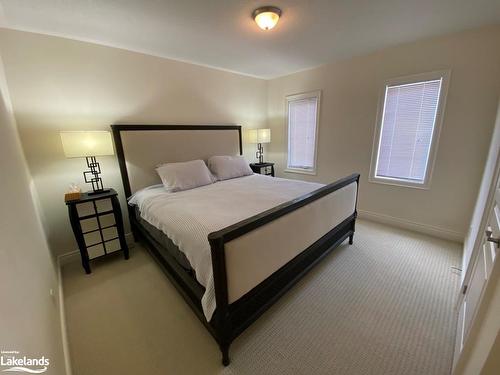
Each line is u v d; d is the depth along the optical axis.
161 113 2.93
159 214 1.92
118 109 2.58
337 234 2.33
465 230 2.56
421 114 2.67
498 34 2.11
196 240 1.43
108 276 2.18
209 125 3.44
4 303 0.62
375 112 2.99
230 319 1.26
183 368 1.31
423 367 1.27
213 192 2.42
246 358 1.35
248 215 1.71
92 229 2.23
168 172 2.62
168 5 1.73
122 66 2.56
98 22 1.95
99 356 1.39
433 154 2.63
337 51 2.79
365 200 3.31
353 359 1.33
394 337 1.46
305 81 3.65
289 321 1.60
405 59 2.64
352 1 1.73
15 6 1.65
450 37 2.34
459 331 1.39
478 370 0.81
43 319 1.02
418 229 2.90
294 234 1.66
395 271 2.12
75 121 2.33
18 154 1.68
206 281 1.31
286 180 2.98
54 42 2.14
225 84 3.60
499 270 0.88
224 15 1.89
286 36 2.34
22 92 2.04
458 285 1.91
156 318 1.67
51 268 1.80
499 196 1.20
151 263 2.39
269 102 4.28
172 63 2.96
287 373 1.27
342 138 3.38
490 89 2.21
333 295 1.84
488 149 2.28
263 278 1.45
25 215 1.25
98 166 2.39
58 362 1.10
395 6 1.81
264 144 4.42
